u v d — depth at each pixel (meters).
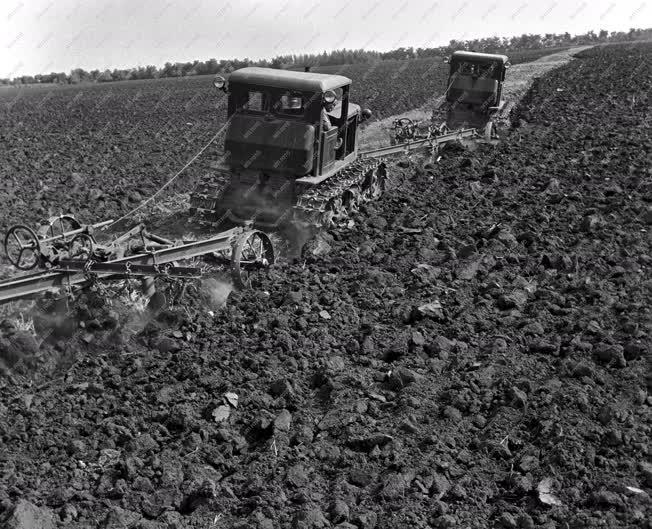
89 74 62.16
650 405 7.24
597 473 6.27
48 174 18.20
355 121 14.20
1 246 12.23
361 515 5.80
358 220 13.42
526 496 6.09
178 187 17.03
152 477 6.40
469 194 14.90
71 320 8.76
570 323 8.83
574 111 26.03
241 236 10.27
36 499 6.14
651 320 8.81
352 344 8.56
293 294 9.80
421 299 9.83
